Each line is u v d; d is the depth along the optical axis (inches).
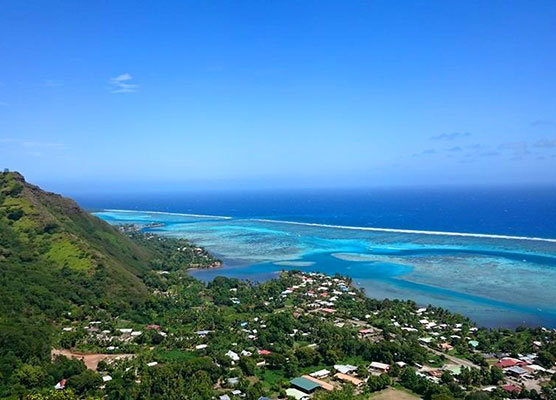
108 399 3496.6
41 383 3644.2
